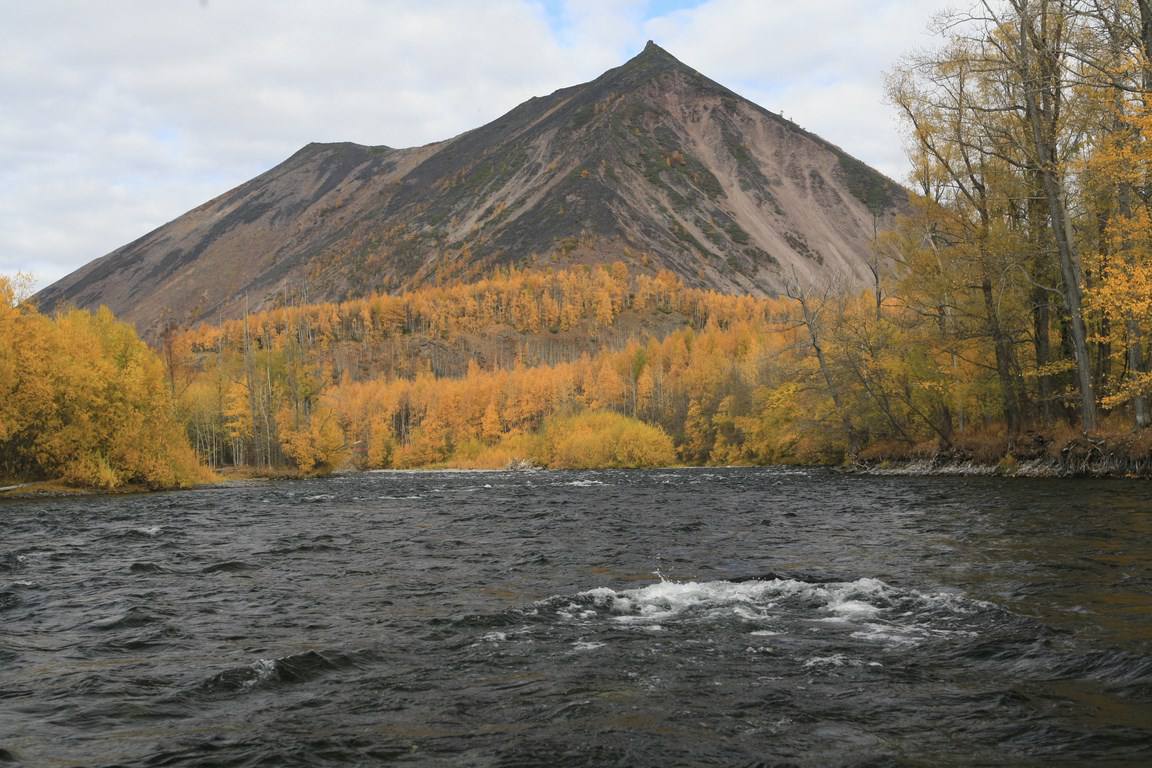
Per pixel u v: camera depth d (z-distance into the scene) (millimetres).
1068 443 38969
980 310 45375
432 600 15398
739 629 12367
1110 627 11508
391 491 55906
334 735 8219
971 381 49125
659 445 114125
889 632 11938
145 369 65750
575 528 27516
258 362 102625
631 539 24031
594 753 7609
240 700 9453
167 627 13555
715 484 53688
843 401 61469
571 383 178375
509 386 175875
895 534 23109
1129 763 7094
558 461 122438
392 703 9227
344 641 12234
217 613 14641
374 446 162375
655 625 12750
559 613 13664
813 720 8391
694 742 7844
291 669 10633
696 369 139000
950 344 47625
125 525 33000
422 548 23297
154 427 65438
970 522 24672
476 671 10453
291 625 13516
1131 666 9703
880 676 9828
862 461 60000
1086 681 9320
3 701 9539
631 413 160500
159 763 7520
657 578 17188
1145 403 36344
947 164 44594
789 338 96625
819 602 14078
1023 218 43656
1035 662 10102
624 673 10219
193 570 20078
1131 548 18250
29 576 19516
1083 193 37844
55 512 40562
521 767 7320
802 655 10852
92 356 61625
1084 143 38625
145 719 8836
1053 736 7762
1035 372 42188
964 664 10188
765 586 15594
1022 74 37656
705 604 14172
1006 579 15312
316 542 25422
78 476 58031
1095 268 37281
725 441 106250
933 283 47125
